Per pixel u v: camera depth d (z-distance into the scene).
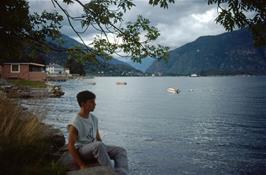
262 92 77.31
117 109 36.78
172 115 31.17
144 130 21.12
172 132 20.55
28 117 7.31
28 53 6.88
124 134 19.23
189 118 28.89
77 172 4.97
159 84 143.75
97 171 4.91
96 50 5.81
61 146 7.85
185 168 11.98
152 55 5.79
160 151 14.71
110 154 5.71
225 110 36.84
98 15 5.70
